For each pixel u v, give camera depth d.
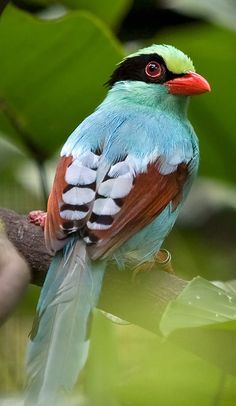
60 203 9.23
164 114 11.19
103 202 9.27
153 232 10.10
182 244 14.24
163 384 7.28
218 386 7.95
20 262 6.81
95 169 9.71
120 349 9.65
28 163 13.89
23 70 12.63
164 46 11.62
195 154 11.06
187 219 14.51
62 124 13.09
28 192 13.80
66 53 12.44
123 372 9.23
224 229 14.49
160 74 11.37
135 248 9.85
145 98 11.30
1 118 13.18
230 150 13.44
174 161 10.45
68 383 7.79
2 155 13.77
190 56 12.65
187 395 7.50
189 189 11.00
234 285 11.10
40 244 9.60
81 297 8.62
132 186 9.72
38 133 13.13
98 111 11.09
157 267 10.30
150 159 10.21
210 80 12.84
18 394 11.57
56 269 8.87
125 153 10.13
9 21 12.05
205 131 13.38
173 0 14.50
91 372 9.43
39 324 8.34
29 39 12.30
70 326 8.30
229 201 14.53
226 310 7.75
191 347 7.94
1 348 12.88
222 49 12.52
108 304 9.50
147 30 15.41
